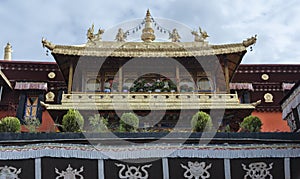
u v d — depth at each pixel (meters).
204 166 16.88
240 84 31.53
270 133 17.45
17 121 18.50
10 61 31.72
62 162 16.47
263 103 31.88
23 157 16.31
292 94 22.11
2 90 30.28
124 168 16.62
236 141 17.25
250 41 25.39
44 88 30.23
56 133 16.86
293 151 17.27
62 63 26.45
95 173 16.52
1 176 16.09
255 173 16.98
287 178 17.08
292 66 33.00
